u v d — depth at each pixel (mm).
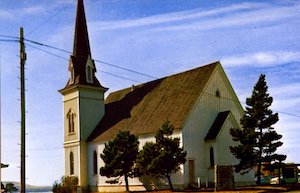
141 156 41531
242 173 43312
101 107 59625
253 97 43094
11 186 34688
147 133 46875
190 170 43500
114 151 45719
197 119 45094
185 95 47625
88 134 57406
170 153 39438
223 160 44875
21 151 25000
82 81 58406
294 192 33469
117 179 48000
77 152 56625
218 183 37406
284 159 42062
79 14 62125
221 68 48781
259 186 39500
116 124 54250
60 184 57500
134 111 53812
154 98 52656
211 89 47344
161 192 40062
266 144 42250
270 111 42844
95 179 54594
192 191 38438
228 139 45875
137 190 48031
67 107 59594
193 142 44188
